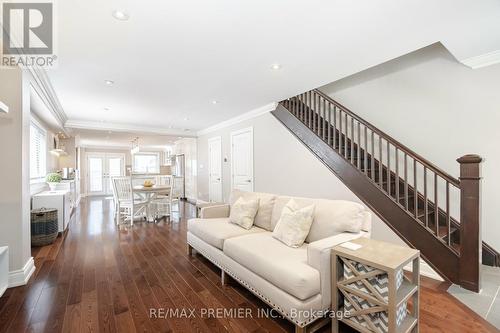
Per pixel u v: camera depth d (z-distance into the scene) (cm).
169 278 252
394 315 136
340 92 416
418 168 322
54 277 251
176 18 195
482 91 270
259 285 191
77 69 288
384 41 232
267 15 193
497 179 261
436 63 305
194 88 361
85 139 860
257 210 294
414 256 155
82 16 190
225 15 192
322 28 211
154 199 555
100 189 1077
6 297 212
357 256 153
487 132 268
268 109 464
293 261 180
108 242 373
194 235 310
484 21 198
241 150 556
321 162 372
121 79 321
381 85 362
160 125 652
